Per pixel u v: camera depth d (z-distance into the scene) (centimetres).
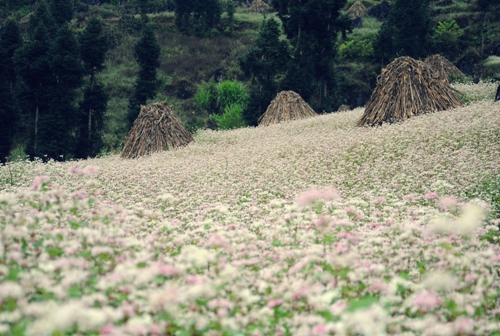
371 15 5925
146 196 1155
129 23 5728
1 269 455
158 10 6544
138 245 589
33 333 366
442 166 1143
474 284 544
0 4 6138
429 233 666
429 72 2016
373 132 1694
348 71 4519
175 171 1417
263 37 3438
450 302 495
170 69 4853
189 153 1875
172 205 984
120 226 678
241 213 898
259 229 780
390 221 758
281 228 685
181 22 5844
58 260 498
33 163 1594
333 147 1537
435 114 1778
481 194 973
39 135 3120
